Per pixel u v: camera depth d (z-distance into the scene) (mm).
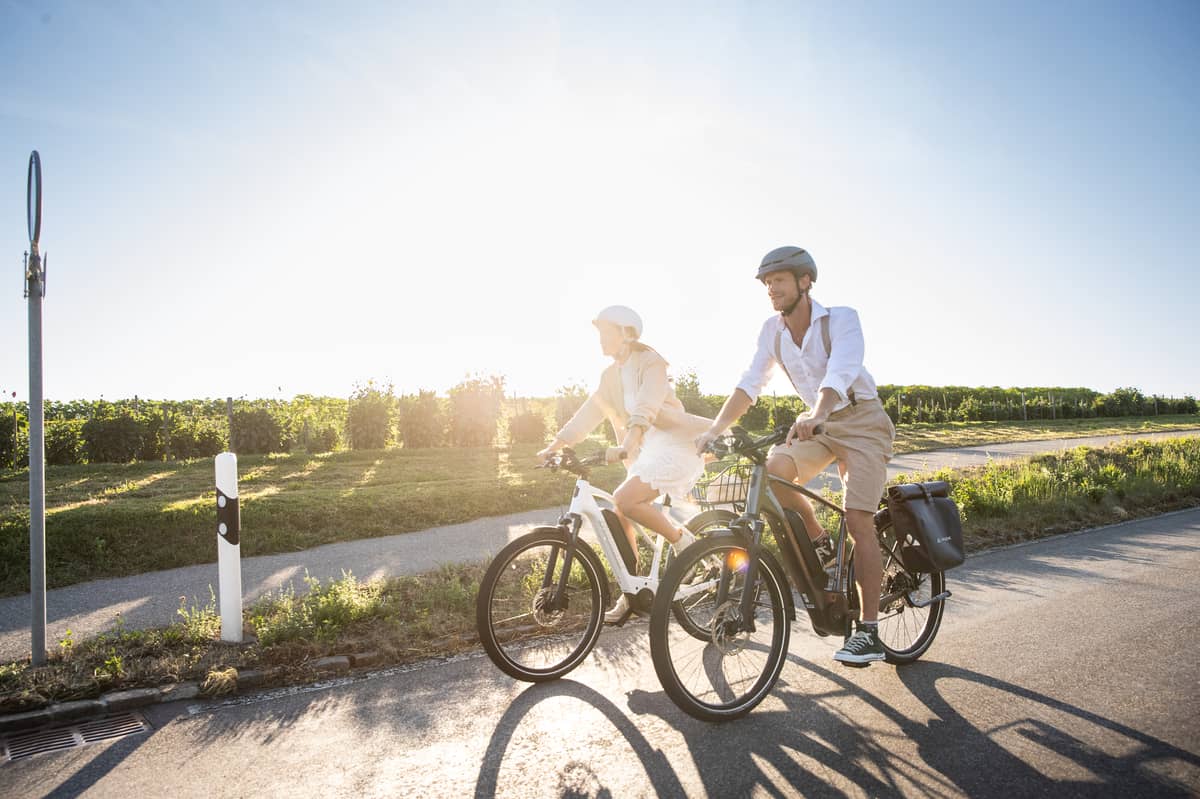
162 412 15898
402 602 5172
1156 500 10578
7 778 3035
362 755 3178
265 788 2908
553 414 19797
